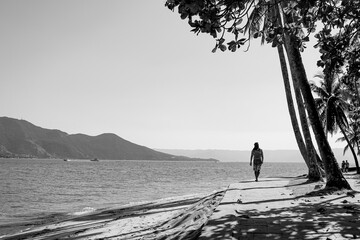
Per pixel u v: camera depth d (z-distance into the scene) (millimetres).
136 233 10078
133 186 50375
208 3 6172
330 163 13516
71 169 134000
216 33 6391
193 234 6762
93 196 36281
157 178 75875
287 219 7102
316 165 19047
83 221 16562
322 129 13938
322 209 8188
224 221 6945
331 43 8570
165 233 8531
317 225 6445
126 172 114000
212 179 70938
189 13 6090
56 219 20188
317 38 8586
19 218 21188
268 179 23016
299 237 5539
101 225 13477
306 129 19531
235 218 7234
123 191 41906
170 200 22844
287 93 23156
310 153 19234
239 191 13680
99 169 141125
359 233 5797
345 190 12859
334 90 45969
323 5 7570
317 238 5469
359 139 54188
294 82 20000
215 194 15648
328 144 13758
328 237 5508
